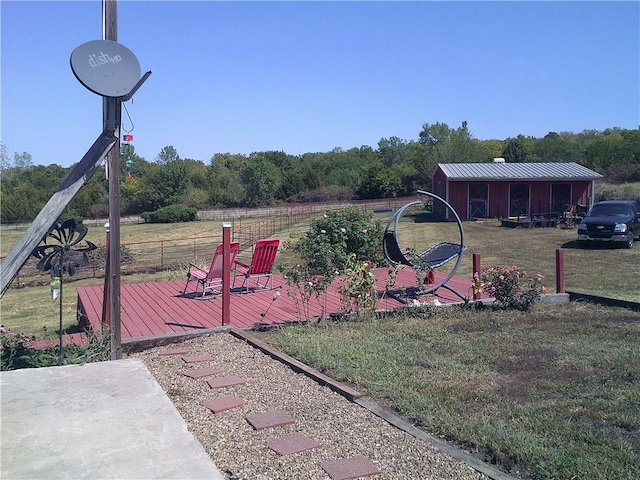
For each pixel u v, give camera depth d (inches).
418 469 144.4
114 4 229.9
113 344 237.8
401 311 329.4
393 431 167.3
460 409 183.9
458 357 242.7
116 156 233.3
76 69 213.6
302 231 1162.0
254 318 332.2
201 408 188.2
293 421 175.2
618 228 743.1
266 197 2242.9
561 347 257.8
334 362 233.0
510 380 214.2
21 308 602.5
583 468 141.4
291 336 279.6
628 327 296.2
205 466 129.2
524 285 377.1
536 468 142.5
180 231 1505.9
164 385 213.9
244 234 1207.6
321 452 153.9
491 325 303.6
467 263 650.8
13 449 137.3
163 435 145.4
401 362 235.0
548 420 174.4
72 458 132.6
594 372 222.7
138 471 126.5
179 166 2174.0
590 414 180.2
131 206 2089.1
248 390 206.2
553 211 1186.0
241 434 166.9
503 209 1189.1
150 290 444.5
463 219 1190.3
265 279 477.7
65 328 460.1
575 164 1305.4
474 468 144.3
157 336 280.7
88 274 838.5
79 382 185.9
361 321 313.0
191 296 413.4
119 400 169.5
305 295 353.7
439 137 2908.5
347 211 538.9
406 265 383.6
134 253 1027.3
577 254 704.4
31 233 208.4
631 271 563.2
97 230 1558.8
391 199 1897.1
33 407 164.1
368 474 140.7
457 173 1194.6
